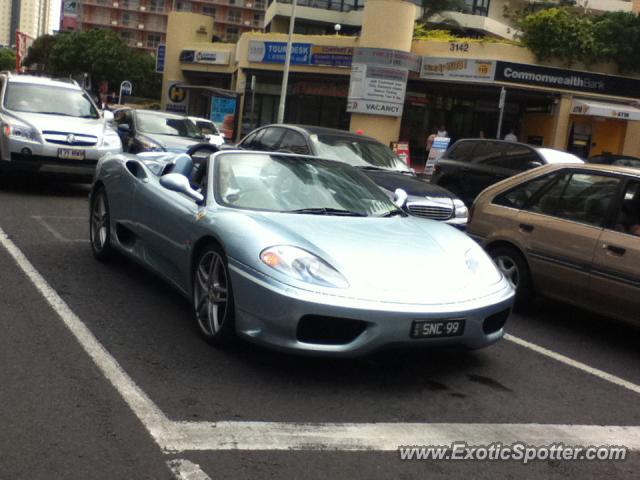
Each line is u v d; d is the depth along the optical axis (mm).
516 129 31500
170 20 41375
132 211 6086
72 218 9305
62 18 94438
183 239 5082
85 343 4637
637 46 28812
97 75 59344
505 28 40031
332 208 5191
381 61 28297
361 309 4000
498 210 6863
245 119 34219
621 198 5875
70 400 3742
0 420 3449
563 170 6500
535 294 6504
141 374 4184
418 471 3301
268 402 3930
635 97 29484
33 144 10562
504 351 5387
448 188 13328
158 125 14000
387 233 4805
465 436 3746
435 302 4184
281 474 3143
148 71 61125
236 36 93625
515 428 3920
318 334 4117
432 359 4969
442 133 24969
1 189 11250
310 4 40656
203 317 4844
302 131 10031
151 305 5656
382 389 4297
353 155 9789
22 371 4082
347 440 3551
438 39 29578
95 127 11383
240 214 4723
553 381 4801
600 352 5684
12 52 103938
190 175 6082
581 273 5934
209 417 3666
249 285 4234
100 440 3328
